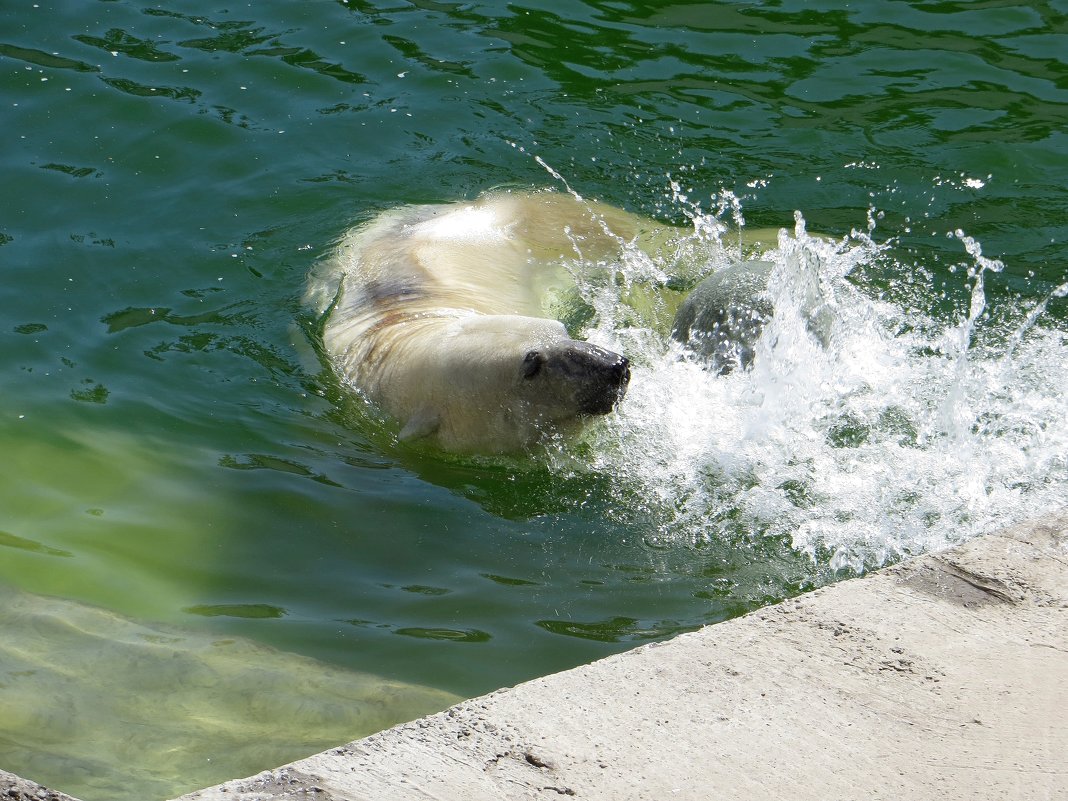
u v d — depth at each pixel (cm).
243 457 1023
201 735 708
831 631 634
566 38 1731
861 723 561
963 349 1066
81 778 666
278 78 1616
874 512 923
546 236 1366
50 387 1081
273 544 914
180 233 1334
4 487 953
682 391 1071
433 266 1286
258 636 805
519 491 1005
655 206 1410
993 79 1627
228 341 1180
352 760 529
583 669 602
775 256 1173
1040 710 568
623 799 508
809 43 1723
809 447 1005
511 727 555
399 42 1708
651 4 1834
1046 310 1195
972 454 981
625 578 870
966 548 710
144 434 1036
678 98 1593
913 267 1272
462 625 813
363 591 858
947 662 607
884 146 1493
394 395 1102
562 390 1002
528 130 1534
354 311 1240
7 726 709
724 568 879
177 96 1560
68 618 818
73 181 1399
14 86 1549
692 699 577
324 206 1397
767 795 512
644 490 982
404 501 981
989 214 1372
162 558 891
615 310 1244
